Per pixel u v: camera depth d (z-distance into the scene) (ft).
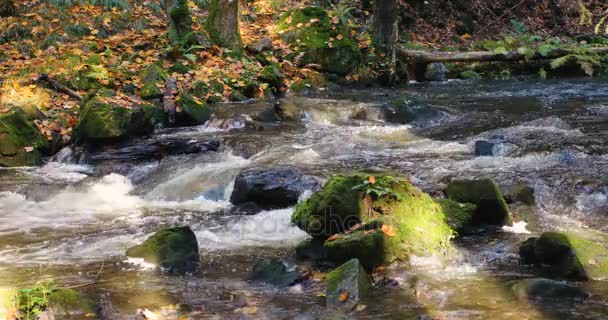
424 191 19.61
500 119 30.53
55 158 27.25
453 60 44.55
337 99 36.06
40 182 24.03
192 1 45.09
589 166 22.22
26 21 38.70
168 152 26.48
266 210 20.11
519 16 59.72
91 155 26.61
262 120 31.04
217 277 15.11
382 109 31.55
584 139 25.48
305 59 40.42
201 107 31.24
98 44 37.70
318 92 38.45
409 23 54.03
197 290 14.30
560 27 59.82
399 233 15.64
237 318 12.85
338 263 15.42
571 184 20.34
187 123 30.71
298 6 47.98
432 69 44.80
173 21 38.60
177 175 24.11
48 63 34.37
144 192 23.15
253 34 42.60
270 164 24.06
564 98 35.78
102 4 41.83
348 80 40.57
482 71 47.03
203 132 29.27
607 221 18.30
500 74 46.44
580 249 14.84
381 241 15.11
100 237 18.28
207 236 18.08
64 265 16.01
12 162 26.43
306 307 13.32
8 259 16.55
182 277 15.12
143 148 26.40
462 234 17.33
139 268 15.67
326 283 13.98
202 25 41.39
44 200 22.12
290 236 18.10
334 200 16.30
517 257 15.83
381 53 41.91
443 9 56.44
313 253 16.20
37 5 40.27
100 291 14.24
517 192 19.61
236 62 37.76
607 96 36.09
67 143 28.12
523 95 37.24
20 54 36.40
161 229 17.92
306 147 26.16
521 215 18.38
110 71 33.99
